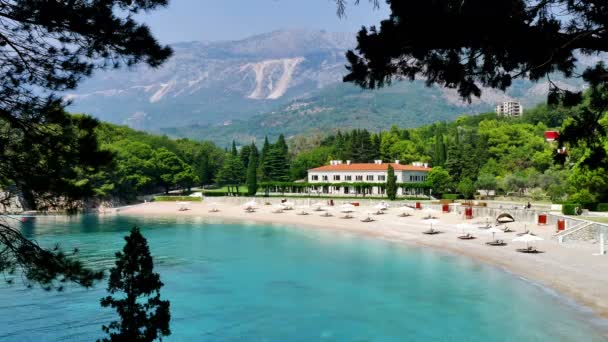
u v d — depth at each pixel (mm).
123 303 15289
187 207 127875
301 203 120312
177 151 185125
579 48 12273
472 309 35875
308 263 54438
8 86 14109
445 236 68375
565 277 41531
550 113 188500
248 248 65312
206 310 37344
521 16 11938
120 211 123812
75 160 15039
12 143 14727
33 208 15234
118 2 13844
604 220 59250
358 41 12844
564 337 29234
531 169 136750
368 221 89500
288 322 34594
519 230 67438
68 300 38531
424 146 190250
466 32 11922
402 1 11875
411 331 32250
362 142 180625
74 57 14250
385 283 44469
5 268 14867
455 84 13281
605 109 15180
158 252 62438
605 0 11703
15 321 33781
